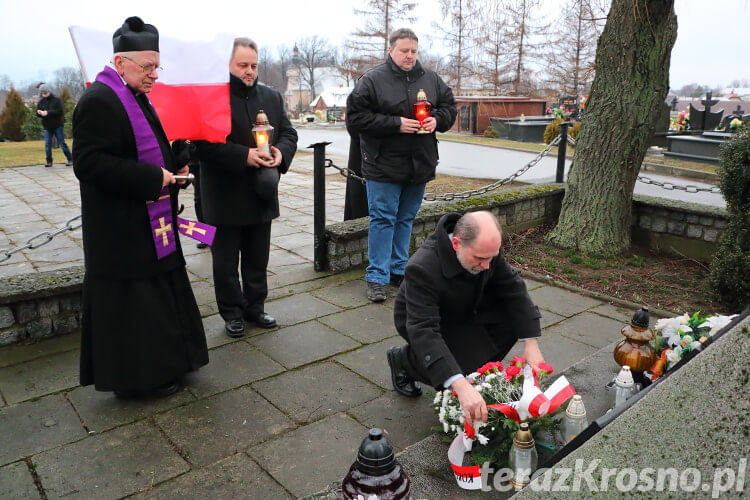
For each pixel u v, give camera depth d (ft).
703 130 51.37
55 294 12.25
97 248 9.39
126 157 9.25
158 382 10.14
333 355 12.13
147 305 9.85
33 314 12.20
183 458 8.71
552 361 12.14
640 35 17.34
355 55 96.73
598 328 13.80
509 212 20.75
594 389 9.32
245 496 7.89
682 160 45.14
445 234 8.54
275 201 12.86
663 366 8.76
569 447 4.70
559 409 7.72
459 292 8.65
